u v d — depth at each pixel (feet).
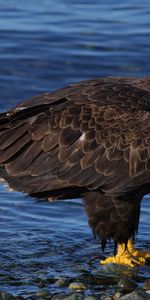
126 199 45.37
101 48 87.25
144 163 45.01
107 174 45.01
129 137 45.14
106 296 40.68
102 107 45.73
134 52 86.43
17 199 55.36
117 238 46.16
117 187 45.03
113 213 45.47
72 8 101.91
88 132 45.14
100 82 47.91
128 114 45.55
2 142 45.65
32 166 45.21
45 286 42.68
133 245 47.39
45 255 46.96
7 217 52.54
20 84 78.33
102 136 45.14
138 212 45.91
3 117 46.19
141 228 51.49
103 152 45.06
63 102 46.19
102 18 97.45
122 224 45.62
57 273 44.57
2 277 43.75
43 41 88.89
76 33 91.50
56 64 83.05
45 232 50.29
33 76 80.12
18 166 45.29
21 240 48.91
